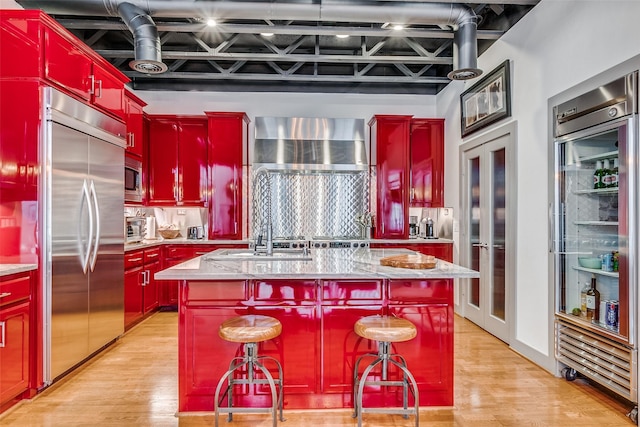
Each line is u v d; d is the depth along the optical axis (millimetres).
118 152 3467
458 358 3197
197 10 2934
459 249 4652
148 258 4348
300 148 4930
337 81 5129
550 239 2881
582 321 2592
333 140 5047
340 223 5305
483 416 2271
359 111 5484
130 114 4184
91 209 2986
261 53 4488
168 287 4691
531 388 2637
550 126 2906
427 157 5270
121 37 4469
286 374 2309
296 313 2307
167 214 5336
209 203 4980
